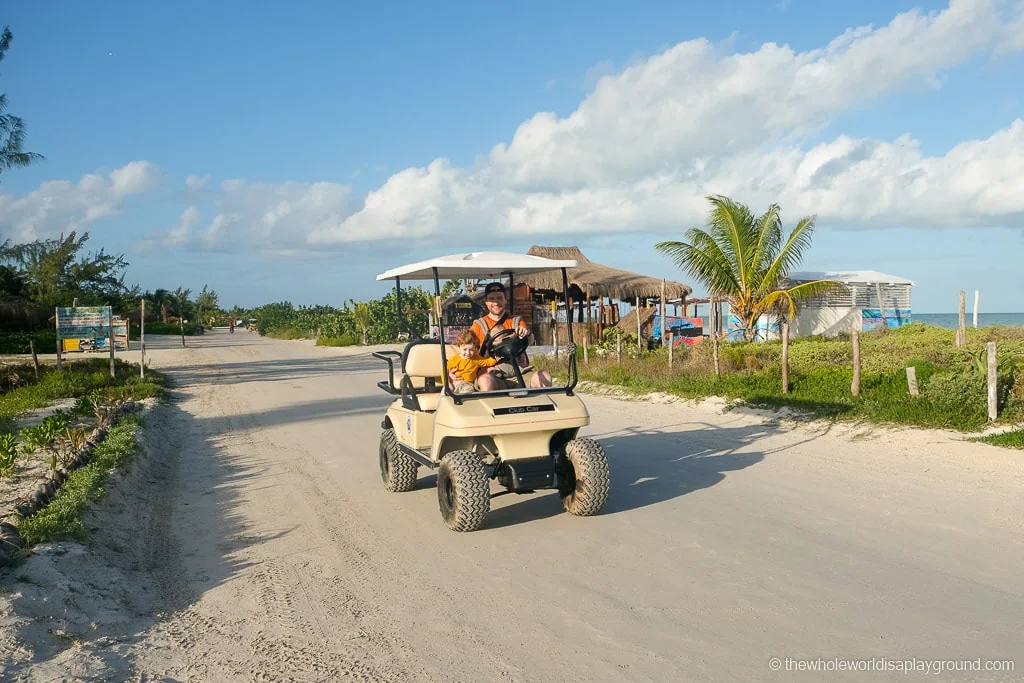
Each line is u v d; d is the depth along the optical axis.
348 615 4.89
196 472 9.48
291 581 5.55
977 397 10.43
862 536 6.01
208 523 7.14
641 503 7.23
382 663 4.18
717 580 5.21
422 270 7.32
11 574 5.13
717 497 7.35
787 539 6.01
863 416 10.93
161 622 4.89
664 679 3.88
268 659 4.29
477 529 6.55
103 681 4.00
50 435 9.45
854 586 5.00
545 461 6.53
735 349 17.77
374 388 18.73
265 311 81.88
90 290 53.38
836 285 23.14
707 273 23.25
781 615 4.60
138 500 7.93
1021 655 4.00
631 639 4.36
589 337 25.31
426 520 7.00
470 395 6.61
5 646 4.25
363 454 10.31
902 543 5.81
